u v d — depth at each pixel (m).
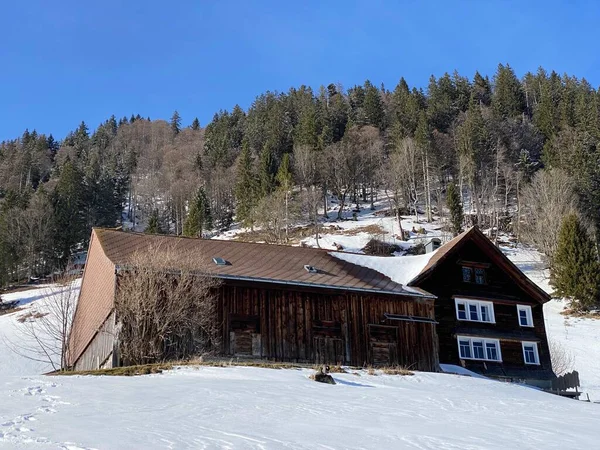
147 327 25.81
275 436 10.23
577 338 48.31
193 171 132.25
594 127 99.38
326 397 16.42
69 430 9.99
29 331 47.66
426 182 97.81
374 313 31.69
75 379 18.12
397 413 14.12
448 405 16.55
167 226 110.50
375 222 87.56
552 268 62.56
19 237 79.94
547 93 122.62
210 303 28.20
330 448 9.45
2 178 136.75
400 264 36.22
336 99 151.25
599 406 19.50
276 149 124.50
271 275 30.50
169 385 17.17
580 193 77.12
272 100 158.38
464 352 34.34
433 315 32.91
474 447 9.91
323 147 110.81
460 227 78.50
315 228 81.44
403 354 31.47
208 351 27.42
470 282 35.78
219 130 149.62
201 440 9.57
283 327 29.72
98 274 31.12
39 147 160.12
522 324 35.94
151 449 8.76
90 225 96.19
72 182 99.12
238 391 16.30
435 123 125.38
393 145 114.69
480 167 101.75
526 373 34.72
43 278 77.12
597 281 55.38
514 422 13.41
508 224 85.94
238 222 101.25
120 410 12.53
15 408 12.30
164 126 197.38
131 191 129.25
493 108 125.69
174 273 26.98
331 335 30.47
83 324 33.38
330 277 32.19
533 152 109.69
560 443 10.59
